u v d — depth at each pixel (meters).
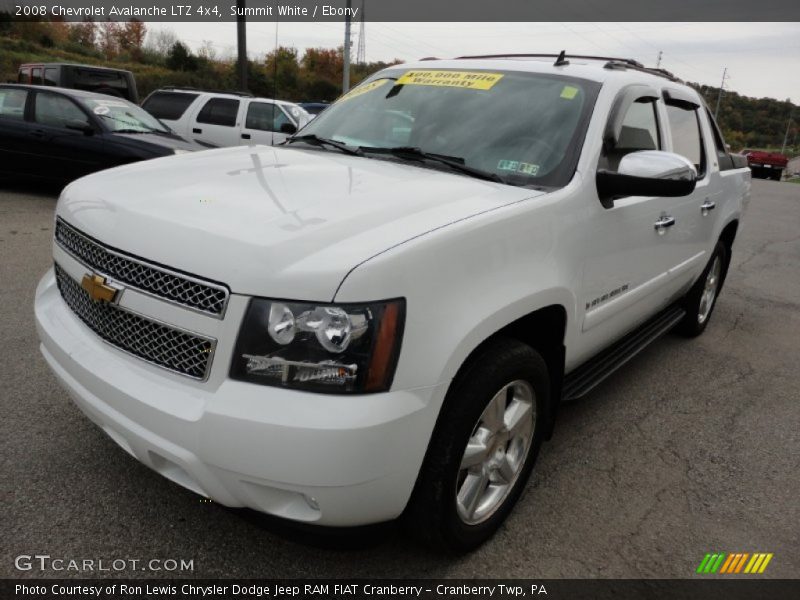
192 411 1.81
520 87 3.03
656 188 2.51
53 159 8.57
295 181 2.38
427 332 1.86
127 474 2.66
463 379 2.10
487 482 2.36
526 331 2.60
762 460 3.29
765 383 4.33
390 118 3.16
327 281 1.72
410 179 2.50
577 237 2.53
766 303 6.50
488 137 2.83
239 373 1.78
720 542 2.59
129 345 2.02
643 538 2.57
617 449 3.28
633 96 3.07
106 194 2.27
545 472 3.00
